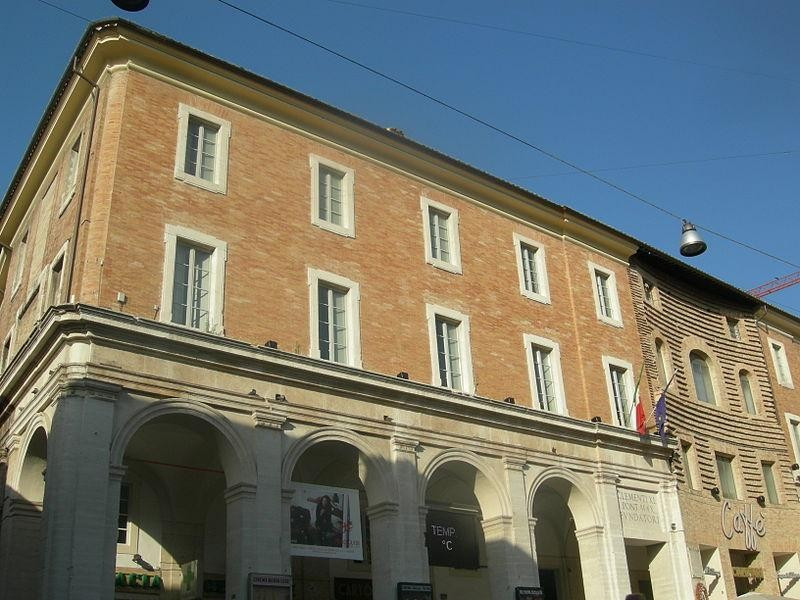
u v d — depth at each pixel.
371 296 24.64
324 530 20.86
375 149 27.00
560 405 28.36
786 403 40.91
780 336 43.25
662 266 36.31
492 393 26.53
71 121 24.77
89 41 22.55
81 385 17.81
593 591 26.42
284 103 24.91
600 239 33.19
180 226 21.36
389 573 21.31
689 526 30.48
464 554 24.03
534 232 31.19
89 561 16.61
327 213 25.03
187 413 19.20
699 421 34.62
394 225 26.44
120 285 19.73
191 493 23.42
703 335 37.78
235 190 22.94
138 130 21.72
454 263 27.62
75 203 21.77
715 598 30.75
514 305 28.78
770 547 34.41
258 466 19.84
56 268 22.59
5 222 30.19
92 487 17.19
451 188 28.91
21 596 19.14
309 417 21.30
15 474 20.31
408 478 22.66
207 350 19.89
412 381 23.66
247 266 22.20
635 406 30.59
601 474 27.81
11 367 21.83
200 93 23.48
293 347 22.14
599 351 30.78
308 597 24.38
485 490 24.83
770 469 37.41
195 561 21.97
